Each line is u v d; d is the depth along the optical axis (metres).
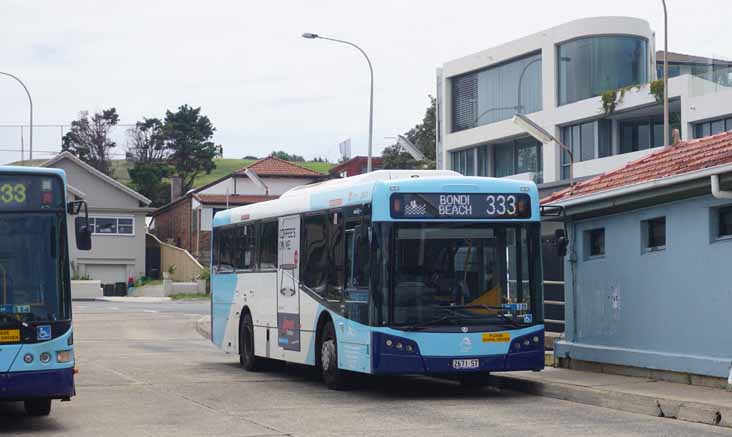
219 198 79.69
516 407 14.62
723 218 15.23
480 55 57.66
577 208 17.78
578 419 13.23
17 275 12.30
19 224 12.44
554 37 52.50
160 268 79.81
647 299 16.62
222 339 22.62
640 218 16.83
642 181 16.02
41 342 12.23
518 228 16.02
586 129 51.25
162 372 20.55
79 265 74.44
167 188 117.69
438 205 15.73
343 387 16.97
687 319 15.66
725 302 14.88
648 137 49.91
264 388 17.44
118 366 21.98
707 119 44.94
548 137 32.88
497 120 56.78
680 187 15.16
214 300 23.27
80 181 75.06
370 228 15.66
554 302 20.48
